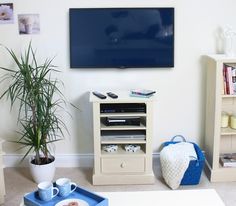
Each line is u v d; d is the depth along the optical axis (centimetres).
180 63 345
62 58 343
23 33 338
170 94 352
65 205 175
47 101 321
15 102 352
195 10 334
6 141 363
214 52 343
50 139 355
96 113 311
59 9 334
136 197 194
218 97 312
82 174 349
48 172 325
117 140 320
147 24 333
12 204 293
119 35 335
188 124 359
